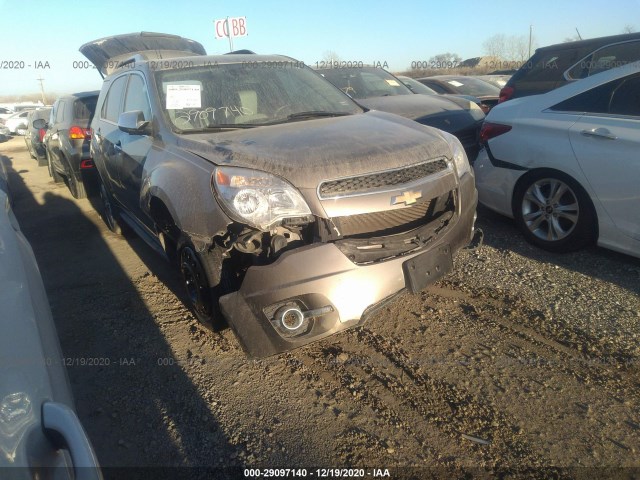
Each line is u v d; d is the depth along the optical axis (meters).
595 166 3.96
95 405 2.91
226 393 2.95
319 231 2.72
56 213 7.35
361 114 4.05
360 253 2.76
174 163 3.29
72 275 4.84
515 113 4.66
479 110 7.12
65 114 7.89
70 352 3.47
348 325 2.75
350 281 2.70
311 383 2.99
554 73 5.50
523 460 2.37
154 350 3.43
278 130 3.44
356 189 2.79
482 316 3.57
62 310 4.11
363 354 3.24
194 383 3.06
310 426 2.65
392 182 2.87
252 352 2.71
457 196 3.20
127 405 2.90
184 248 3.25
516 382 2.88
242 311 2.68
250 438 2.60
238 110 3.91
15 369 1.39
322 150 2.95
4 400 1.30
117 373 3.20
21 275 1.78
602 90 4.11
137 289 4.41
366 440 2.54
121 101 4.82
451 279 4.14
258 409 2.80
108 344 3.54
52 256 5.44
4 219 2.20
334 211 2.72
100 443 2.62
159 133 3.74
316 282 2.63
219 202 2.80
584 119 4.11
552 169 4.30
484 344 3.26
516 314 3.56
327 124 3.56
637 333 3.25
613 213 3.93
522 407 2.69
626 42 4.91
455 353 3.18
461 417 2.65
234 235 2.81
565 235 4.32
